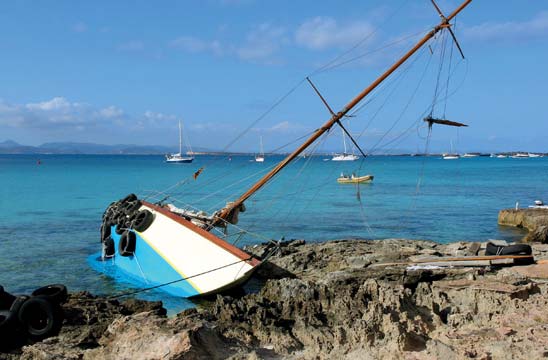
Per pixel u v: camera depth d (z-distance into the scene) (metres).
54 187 82.44
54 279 24.81
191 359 11.73
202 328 12.77
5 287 23.45
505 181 102.12
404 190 79.50
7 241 34.47
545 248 25.94
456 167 178.38
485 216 50.16
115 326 13.74
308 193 73.56
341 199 65.31
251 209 54.59
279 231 40.66
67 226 41.22
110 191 75.06
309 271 24.89
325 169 159.00
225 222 26.33
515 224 44.00
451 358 11.12
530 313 14.13
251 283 24.41
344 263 24.80
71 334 15.09
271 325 15.13
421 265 21.30
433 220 47.31
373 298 16.73
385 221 46.31
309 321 15.35
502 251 21.44
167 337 12.20
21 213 49.31
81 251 31.14
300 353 13.23
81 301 18.44
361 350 12.34
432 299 16.75
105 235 28.41
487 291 16.00
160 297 22.23
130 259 25.52
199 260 22.34
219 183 95.19
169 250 23.62
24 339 15.12
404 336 12.38
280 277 25.03
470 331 13.05
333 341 13.64
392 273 20.08
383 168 169.88
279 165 27.12
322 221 45.94
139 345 12.27
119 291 22.89
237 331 14.70
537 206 49.59
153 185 88.00
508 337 12.20
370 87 25.95
